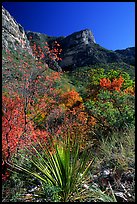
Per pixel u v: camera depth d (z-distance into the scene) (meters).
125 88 13.68
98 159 5.74
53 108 13.01
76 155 4.59
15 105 9.55
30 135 7.38
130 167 4.73
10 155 6.40
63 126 10.34
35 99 12.23
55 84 16.39
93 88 13.91
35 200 4.55
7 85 12.62
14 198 4.62
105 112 8.44
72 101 15.04
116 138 6.47
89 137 8.07
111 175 4.88
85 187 4.63
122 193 4.21
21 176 5.59
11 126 7.34
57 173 4.45
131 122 7.26
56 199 4.12
